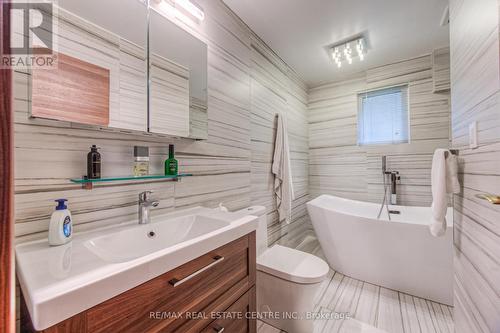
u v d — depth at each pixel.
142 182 1.08
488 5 0.77
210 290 0.83
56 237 0.72
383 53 2.36
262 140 2.09
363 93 2.82
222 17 1.60
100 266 0.58
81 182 0.81
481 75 0.83
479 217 0.87
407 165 2.50
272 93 2.27
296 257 1.60
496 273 0.73
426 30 1.95
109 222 0.95
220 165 1.57
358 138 2.83
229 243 0.93
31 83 0.74
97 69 0.91
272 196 2.22
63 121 0.81
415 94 2.46
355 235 1.95
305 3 1.62
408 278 1.76
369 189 2.73
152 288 0.62
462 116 1.05
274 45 2.19
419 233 1.65
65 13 0.82
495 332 0.73
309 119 3.17
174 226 1.08
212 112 1.51
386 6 1.65
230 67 1.67
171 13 1.24
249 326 1.05
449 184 1.21
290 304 1.40
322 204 2.60
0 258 0.36
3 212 0.37
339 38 2.07
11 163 0.37
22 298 0.63
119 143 1.00
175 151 1.25
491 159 0.75
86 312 0.49
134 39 1.05
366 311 1.60
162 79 1.17
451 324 1.46
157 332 0.64
